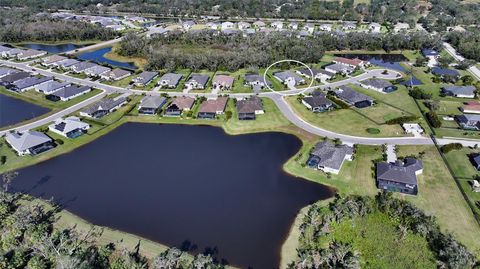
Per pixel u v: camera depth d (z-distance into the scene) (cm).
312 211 7275
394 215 7238
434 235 6688
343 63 16650
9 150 9900
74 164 9419
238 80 14688
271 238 6969
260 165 9312
